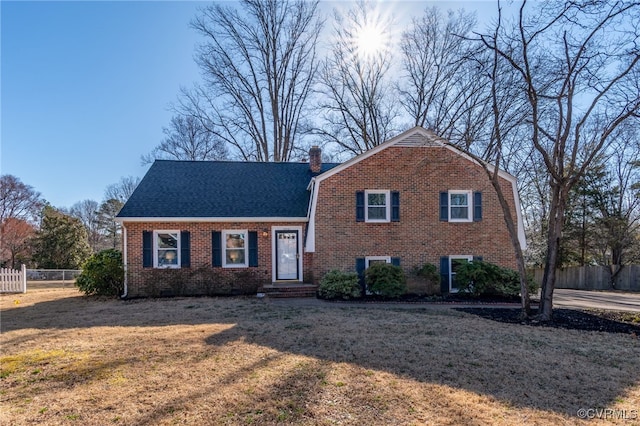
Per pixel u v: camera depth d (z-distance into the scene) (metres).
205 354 6.27
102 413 4.12
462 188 14.90
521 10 9.71
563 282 24.84
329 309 10.91
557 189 9.79
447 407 4.25
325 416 4.00
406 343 6.98
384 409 4.18
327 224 14.44
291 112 28.78
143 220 14.20
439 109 25.06
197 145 32.34
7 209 35.53
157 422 3.89
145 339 7.34
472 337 7.54
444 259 14.67
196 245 14.71
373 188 14.66
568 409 4.25
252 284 14.84
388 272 13.12
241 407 4.23
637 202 24.14
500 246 14.84
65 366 5.73
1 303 13.23
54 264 32.31
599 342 7.36
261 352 6.37
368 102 27.91
